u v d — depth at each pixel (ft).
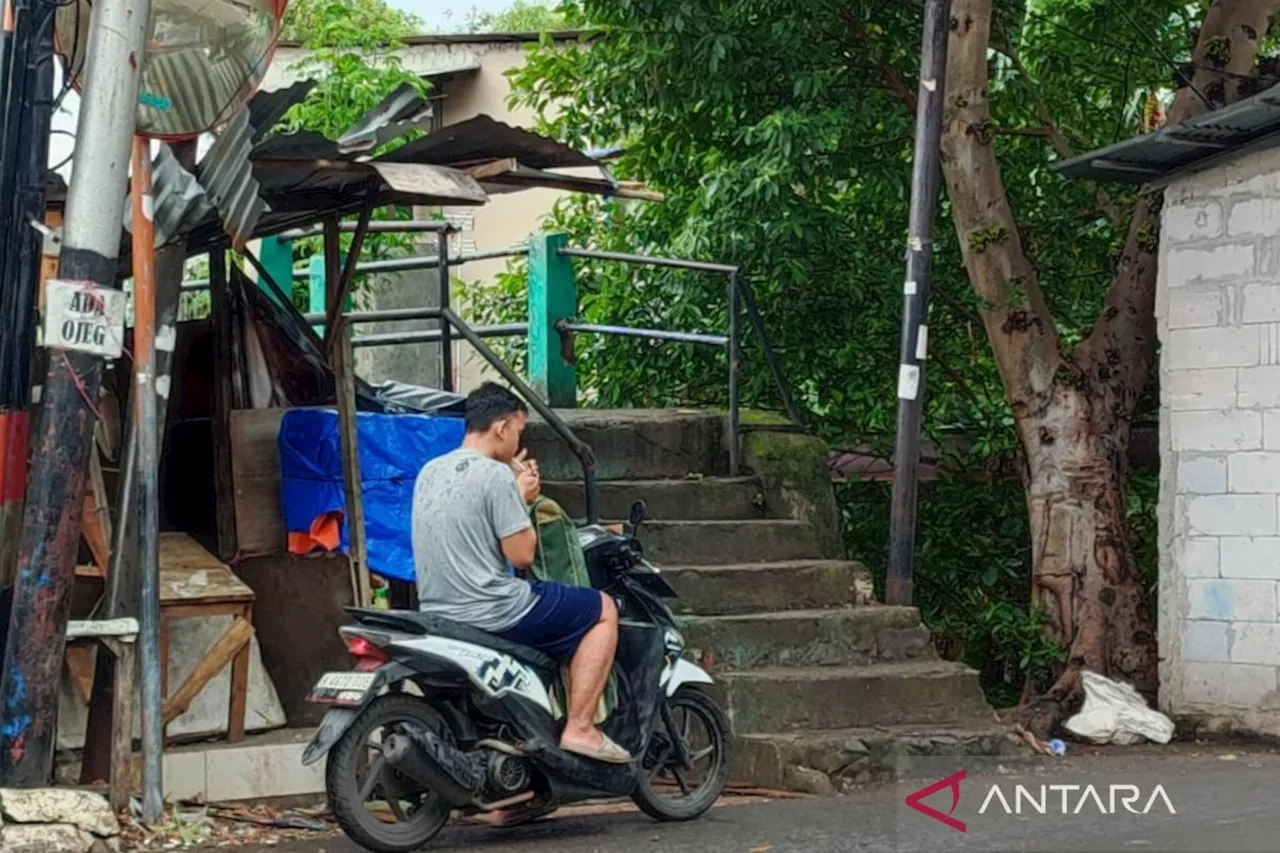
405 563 27.78
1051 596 35.06
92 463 24.68
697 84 37.37
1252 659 32.07
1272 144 31.71
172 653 25.17
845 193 40.45
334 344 27.53
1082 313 42.37
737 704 27.63
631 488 32.94
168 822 21.99
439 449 28.22
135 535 23.41
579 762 21.74
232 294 28.73
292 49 57.06
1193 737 32.65
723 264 36.19
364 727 20.57
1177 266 33.50
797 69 37.73
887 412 41.39
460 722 21.35
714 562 31.99
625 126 40.09
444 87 61.82
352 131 26.78
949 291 41.27
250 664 25.95
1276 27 43.14
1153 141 31.86
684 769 23.41
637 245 41.73
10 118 22.17
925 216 31.50
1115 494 35.29
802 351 39.81
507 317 46.44
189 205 23.29
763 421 35.83
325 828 22.90
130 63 21.45
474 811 21.61
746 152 39.06
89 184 21.27
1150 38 40.45
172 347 23.94
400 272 41.86
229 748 24.38
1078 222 41.01
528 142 26.22
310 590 27.40
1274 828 21.31
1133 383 35.76
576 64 41.34
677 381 41.63
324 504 26.96
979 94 35.29
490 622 21.30
